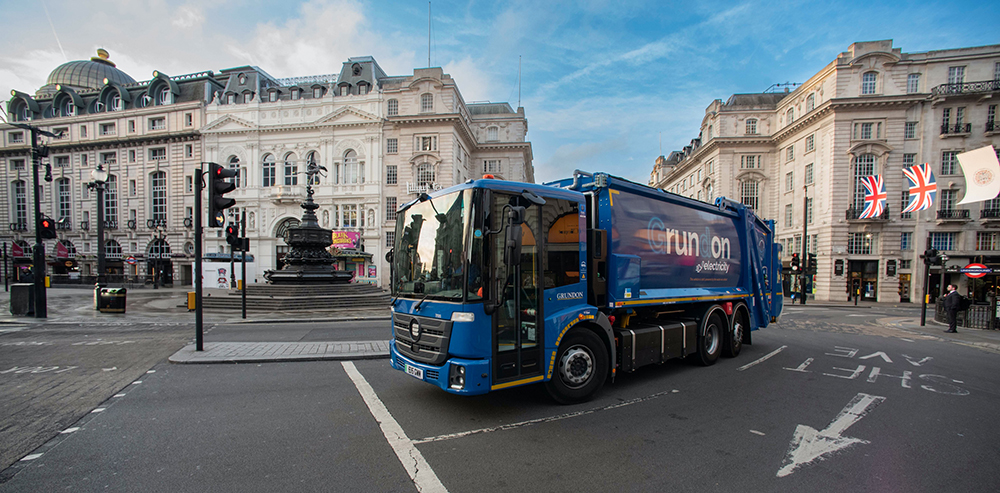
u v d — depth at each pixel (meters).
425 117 38.06
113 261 45.09
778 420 4.82
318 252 19.78
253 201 40.41
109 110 46.59
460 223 4.66
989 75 30.30
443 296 4.70
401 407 5.15
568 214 5.41
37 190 13.88
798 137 35.97
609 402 5.44
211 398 5.47
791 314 19.42
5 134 48.84
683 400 5.55
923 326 14.90
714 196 41.53
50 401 5.31
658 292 6.65
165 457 3.76
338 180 40.16
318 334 10.79
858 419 4.88
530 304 4.90
